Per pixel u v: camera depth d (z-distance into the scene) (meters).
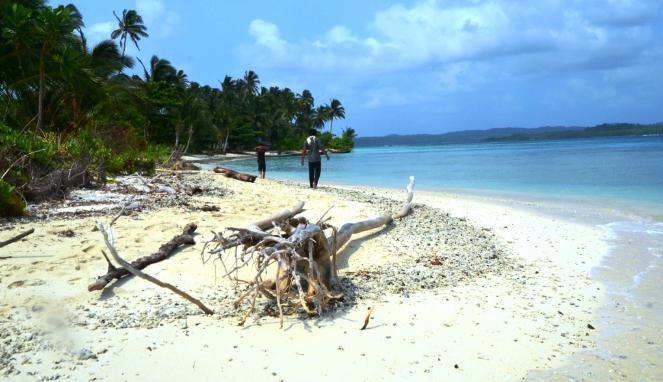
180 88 58.53
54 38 21.62
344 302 5.96
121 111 31.83
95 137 19.62
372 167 40.47
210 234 8.71
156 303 5.62
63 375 4.07
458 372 4.35
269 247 5.61
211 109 79.19
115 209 10.52
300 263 5.99
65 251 7.21
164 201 11.89
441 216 12.62
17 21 20.59
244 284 6.39
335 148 100.69
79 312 5.30
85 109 28.50
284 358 4.49
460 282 6.98
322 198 14.23
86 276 6.30
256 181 20.50
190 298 5.36
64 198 11.57
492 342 4.98
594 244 9.59
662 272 7.57
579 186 20.23
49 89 25.78
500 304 6.11
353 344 4.82
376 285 6.65
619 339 5.14
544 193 18.25
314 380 4.12
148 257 6.89
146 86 48.56
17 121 23.64
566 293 6.61
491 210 14.11
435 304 6.03
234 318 5.37
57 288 5.89
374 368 4.36
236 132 83.38
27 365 4.20
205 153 73.31
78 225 8.88
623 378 4.34
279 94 102.31
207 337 4.86
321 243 6.13
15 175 11.05
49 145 13.42
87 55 27.47
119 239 8.00
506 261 8.28
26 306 5.36
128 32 56.41
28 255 6.97
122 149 21.69
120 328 4.97
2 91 24.47
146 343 4.68
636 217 12.52
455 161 47.78
